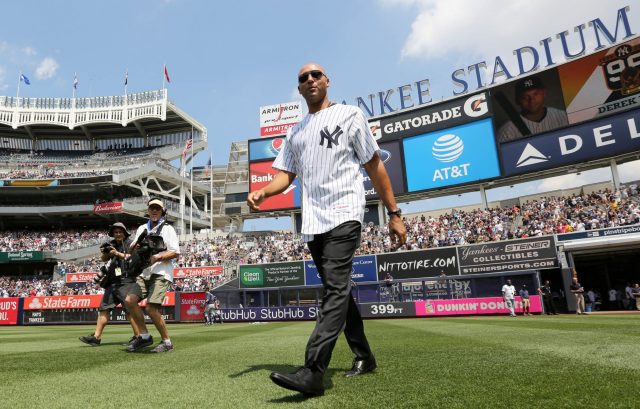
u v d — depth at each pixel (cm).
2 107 5072
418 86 3028
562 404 184
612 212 2195
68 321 2750
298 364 348
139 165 4941
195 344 614
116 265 610
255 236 3725
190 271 3150
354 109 284
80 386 269
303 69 290
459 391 216
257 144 3278
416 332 759
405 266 2442
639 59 2261
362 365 283
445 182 2695
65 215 4628
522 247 2177
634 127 2222
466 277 2269
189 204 5719
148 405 212
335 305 238
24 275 4231
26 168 4925
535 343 453
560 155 2392
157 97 5125
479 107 2675
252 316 2431
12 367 368
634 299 2047
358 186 268
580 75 2414
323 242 257
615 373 250
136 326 539
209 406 206
